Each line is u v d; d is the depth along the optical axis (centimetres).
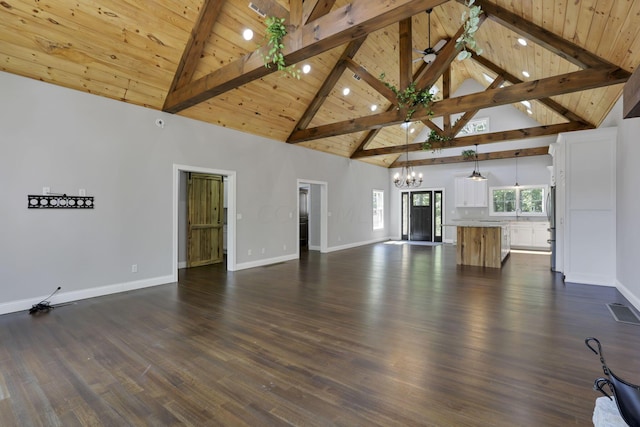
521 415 180
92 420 179
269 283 508
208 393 204
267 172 680
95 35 374
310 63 586
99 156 430
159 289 469
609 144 472
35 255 379
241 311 368
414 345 274
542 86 430
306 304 395
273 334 300
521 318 339
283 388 210
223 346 274
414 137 1095
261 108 605
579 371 229
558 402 192
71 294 406
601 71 384
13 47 346
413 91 533
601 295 428
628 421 118
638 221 376
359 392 205
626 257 420
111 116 441
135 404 193
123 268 456
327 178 866
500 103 475
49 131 388
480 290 459
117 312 364
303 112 682
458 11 530
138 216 471
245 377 223
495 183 984
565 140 504
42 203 383
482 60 696
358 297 425
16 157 365
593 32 343
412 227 1151
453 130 816
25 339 288
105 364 242
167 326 320
